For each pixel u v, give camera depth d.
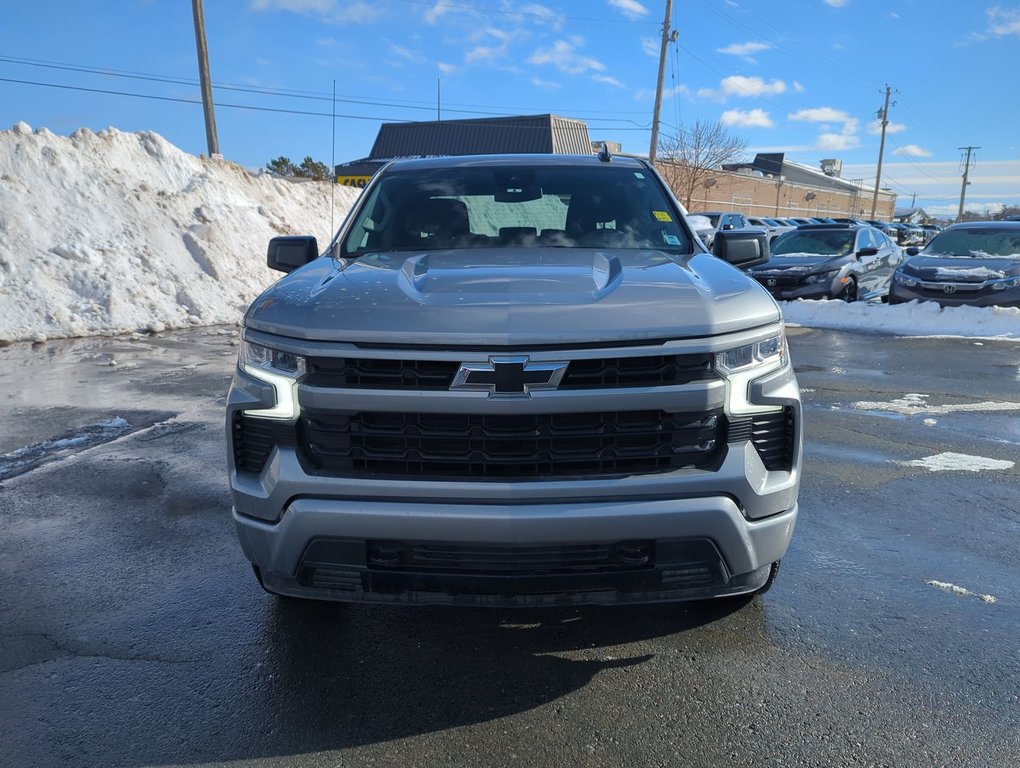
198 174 16.69
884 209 110.06
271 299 2.88
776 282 14.77
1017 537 4.21
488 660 3.02
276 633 3.22
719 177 58.09
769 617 3.33
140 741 2.54
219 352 9.95
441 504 2.54
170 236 14.07
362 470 2.60
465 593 2.62
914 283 13.46
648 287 2.77
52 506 4.66
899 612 3.38
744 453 2.65
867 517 4.50
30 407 7.00
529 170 4.35
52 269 11.90
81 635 3.20
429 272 3.06
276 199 18.61
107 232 13.27
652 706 2.71
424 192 4.18
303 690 2.83
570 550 2.56
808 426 6.55
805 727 2.60
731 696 2.77
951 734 2.56
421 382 2.53
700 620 3.31
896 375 8.85
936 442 6.05
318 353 2.57
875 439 6.14
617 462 2.58
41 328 10.80
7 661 3.01
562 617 3.35
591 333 2.50
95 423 6.48
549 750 2.49
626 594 2.64
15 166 13.23
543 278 2.90
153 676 2.91
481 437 2.54
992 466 5.44
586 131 49.81
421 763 2.43
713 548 2.61
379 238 3.88
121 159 15.45
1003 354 10.28
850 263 14.97
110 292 11.80
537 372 2.49
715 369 2.59
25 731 2.59
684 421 2.58
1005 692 2.79
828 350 10.65
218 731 2.59
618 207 4.04
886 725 2.60
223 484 5.05
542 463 2.55
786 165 83.50
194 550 4.05
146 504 4.70
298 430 2.66
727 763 2.43
